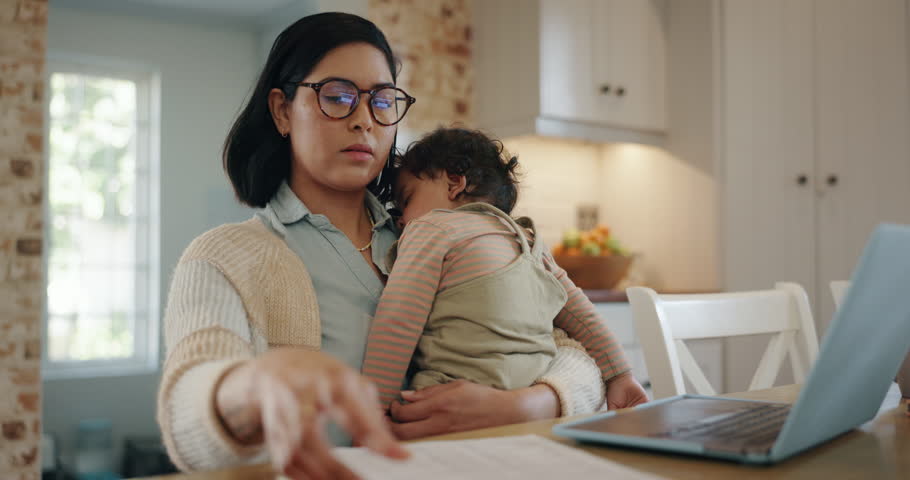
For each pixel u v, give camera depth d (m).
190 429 0.59
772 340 1.41
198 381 0.60
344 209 1.08
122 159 3.42
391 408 0.93
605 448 0.64
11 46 2.39
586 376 1.03
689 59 3.18
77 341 3.29
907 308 0.66
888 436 0.71
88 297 3.32
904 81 2.82
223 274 0.87
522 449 0.60
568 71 2.98
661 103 3.25
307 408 0.42
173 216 3.38
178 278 0.86
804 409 0.56
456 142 1.21
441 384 0.96
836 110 2.97
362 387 0.43
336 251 1.03
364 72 1.02
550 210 3.37
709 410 0.75
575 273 2.94
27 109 2.41
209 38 3.48
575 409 0.98
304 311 0.94
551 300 1.06
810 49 3.03
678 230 3.20
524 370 0.98
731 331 1.31
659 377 1.17
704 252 3.09
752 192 3.07
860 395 0.68
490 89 3.18
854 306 0.54
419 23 3.15
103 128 3.38
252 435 0.56
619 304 2.73
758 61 3.09
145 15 3.31
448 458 0.58
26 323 2.39
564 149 3.44
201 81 3.46
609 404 1.11
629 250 3.24
